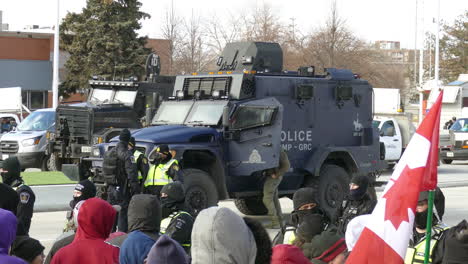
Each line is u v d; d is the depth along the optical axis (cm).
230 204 1897
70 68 4956
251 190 1495
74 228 846
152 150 1348
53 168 2378
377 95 3161
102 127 2220
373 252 449
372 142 1698
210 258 364
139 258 545
